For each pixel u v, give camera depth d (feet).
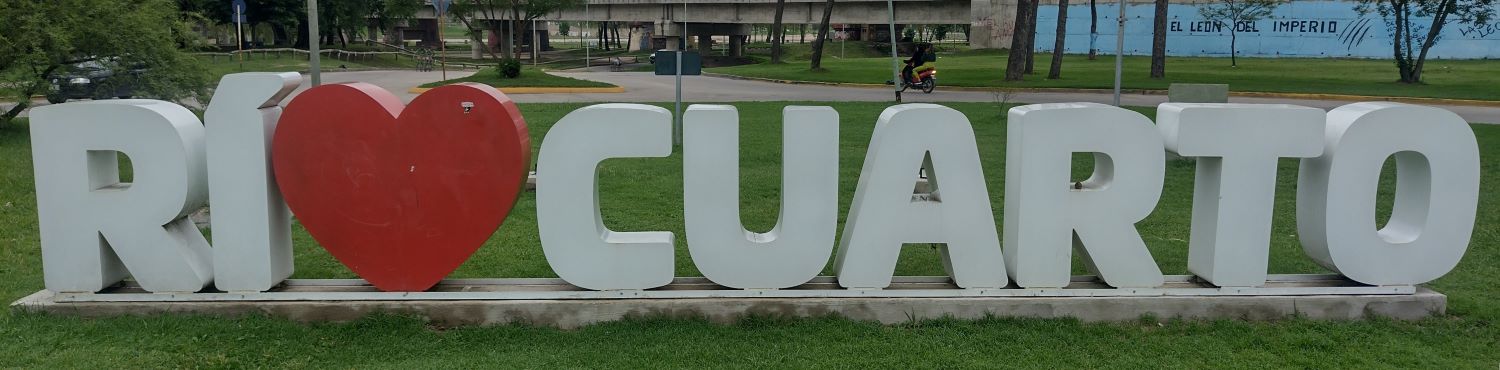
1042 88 98.73
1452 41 155.74
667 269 19.39
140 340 17.97
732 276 19.39
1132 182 19.33
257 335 18.38
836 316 19.53
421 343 18.31
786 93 96.17
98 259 19.11
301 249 26.86
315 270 24.53
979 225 19.44
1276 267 25.11
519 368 17.11
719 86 107.65
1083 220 19.45
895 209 19.33
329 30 200.54
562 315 19.38
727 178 18.97
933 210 19.36
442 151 18.72
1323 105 84.38
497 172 18.72
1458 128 19.30
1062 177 19.27
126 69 54.34
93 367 16.75
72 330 18.33
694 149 18.84
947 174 19.22
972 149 19.15
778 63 167.84
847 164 44.19
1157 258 26.23
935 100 86.53
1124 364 17.52
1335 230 19.56
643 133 18.65
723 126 18.79
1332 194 19.43
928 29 286.66
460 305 19.33
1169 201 34.96
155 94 55.67
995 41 209.67
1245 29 172.86
